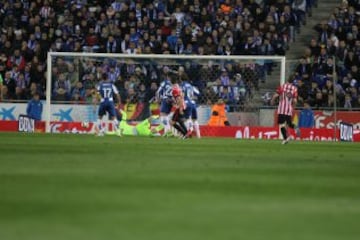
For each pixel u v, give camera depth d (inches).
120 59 2475.4
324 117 2422.5
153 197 757.9
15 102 2459.4
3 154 1337.4
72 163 1154.7
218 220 624.1
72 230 567.2
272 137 2413.9
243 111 2458.2
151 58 2466.8
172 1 2760.8
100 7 2797.7
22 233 553.6
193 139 2148.1
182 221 615.5
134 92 2439.7
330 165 1249.4
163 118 2315.5
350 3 2797.7
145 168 1088.8
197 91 2271.2
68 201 716.7
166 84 2310.5
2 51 2652.6
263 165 1204.5
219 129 2436.0
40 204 696.4
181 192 802.8
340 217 658.8
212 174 1015.6
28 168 1053.8
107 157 1299.2
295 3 2797.7
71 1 2778.1
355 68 2554.1
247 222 618.2
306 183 929.5
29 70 2564.0
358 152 1712.6
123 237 542.9
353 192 847.7
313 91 2466.8
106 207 684.1
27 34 2701.8
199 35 2664.9
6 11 2755.9
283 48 2655.0
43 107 2443.4
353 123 2417.6
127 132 2389.3
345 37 2655.0
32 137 2020.2
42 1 2768.2
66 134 2267.5
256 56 2465.6
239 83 2468.0
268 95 2465.6
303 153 1596.9
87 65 2465.6
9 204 695.1
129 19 2709.2
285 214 665.6
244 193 807.7
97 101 2428.6
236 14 2723.9
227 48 2625.5
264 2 2780.5
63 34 2689.5
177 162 1222.9
